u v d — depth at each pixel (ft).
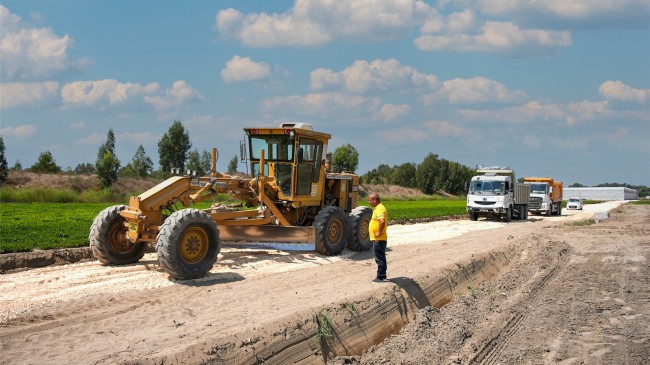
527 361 28.84
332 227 50.83
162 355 22.17
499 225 104.68
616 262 57.77
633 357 29.30
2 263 43.06
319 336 28.50
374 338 32.04
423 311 36.60
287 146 50.47
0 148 171.01
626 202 343.87
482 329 34.06
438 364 28.17
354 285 37.52
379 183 335.26
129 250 43.73
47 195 156.04
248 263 45.52
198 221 38.47
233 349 24.27
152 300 32.07
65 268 41.93
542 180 146.92
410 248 59.41
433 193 331.98
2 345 23.58
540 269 53.72
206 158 191.42
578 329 34.30
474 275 49.11
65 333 25.44
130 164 212.02
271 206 49.47
